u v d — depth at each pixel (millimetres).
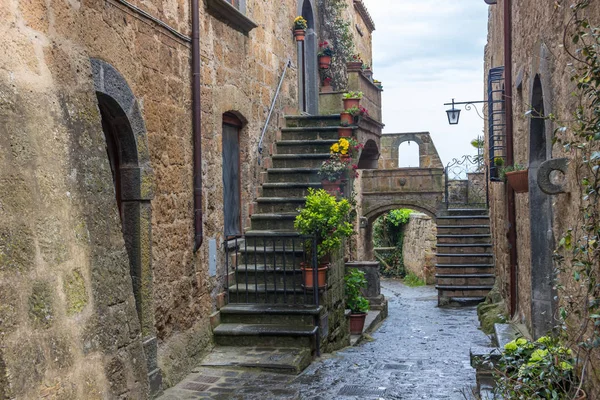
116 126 5641
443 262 17047
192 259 7047
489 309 12469
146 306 5855
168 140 6508
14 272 2617
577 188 4402
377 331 12109
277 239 8953
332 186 9516
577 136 4449
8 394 2451
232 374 6633
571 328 4492
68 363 2844
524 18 7762
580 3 3969
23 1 3029
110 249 3355
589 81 3807
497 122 13695
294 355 7098
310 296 8070
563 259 4664
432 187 21625
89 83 3498
